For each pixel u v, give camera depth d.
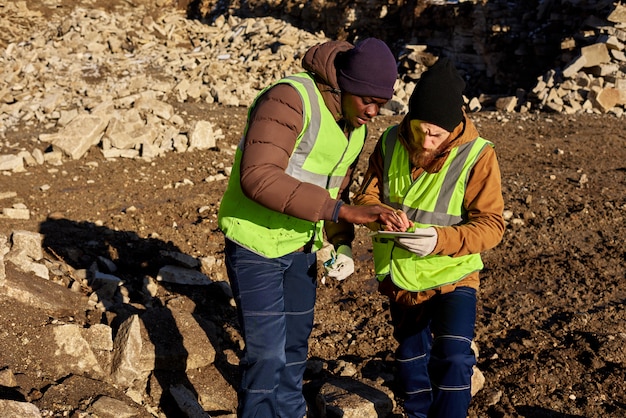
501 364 4.40
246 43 17.19
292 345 3.28
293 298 3.22
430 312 3.36
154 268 5.68
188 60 16.03
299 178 2.95
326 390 3.97
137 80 13.88
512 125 12.26
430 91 2.97
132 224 6.66
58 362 3.58
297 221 3.05
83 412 3.23
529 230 6.75
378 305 5.24
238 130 10.95
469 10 16.16
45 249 5.67
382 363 4.38
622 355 4.46
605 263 6.01
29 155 8.65
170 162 9.10
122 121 9.66
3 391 3.25
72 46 16.59
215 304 5.08
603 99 13.40
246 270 3.03
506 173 8.86
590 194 7.86
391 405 3.92
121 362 3.71
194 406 3.65
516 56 15.80
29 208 7.03
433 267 3.22
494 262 6.13
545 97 13.70
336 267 3.20
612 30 14.24
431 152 3.09
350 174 3.34
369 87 2.80
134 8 22.41
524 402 4.02
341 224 3.36
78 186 7.93
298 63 15.53
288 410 3.31
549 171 8.93
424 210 3.18
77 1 21.22
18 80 13.66
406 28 17.61
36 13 20.06
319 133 2.89
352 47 2.91
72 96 12.78
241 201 3.02
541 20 15.83
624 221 7.01
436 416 3.14
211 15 22.94
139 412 3.39
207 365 4.06
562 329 4.81
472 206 3.14
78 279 5.01
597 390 4.11
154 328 4.06
